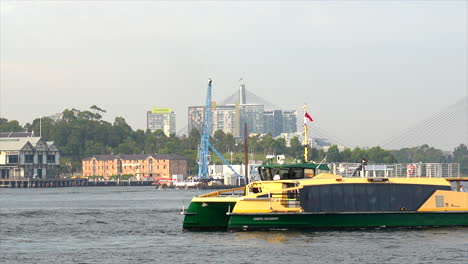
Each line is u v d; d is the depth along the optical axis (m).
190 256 170.88
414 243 181.62
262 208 196.88
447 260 161.50
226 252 173.75
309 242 183.38
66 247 197.50
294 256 166.75
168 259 168.62
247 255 169.12
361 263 158.75
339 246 177.50
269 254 169.50
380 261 160.75
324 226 198.62
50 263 168.38
